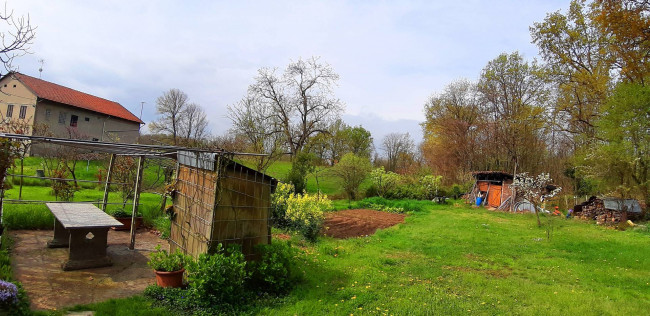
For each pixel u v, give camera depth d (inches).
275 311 205.2
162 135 1635.1
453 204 1007.0
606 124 716.0
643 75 759.1
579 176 900.0
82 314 182.2
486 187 1029.2
